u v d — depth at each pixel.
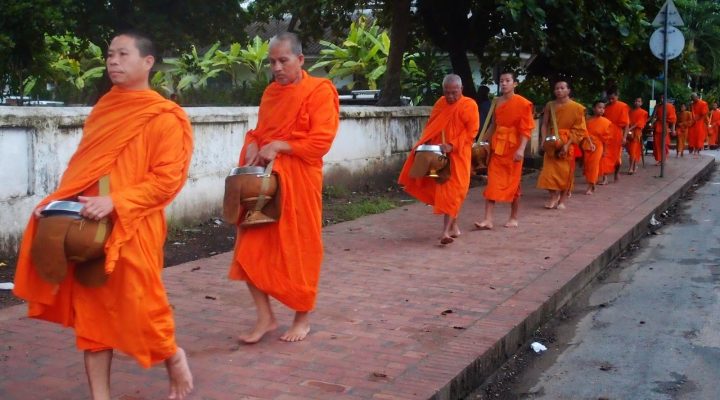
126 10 14.53
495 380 4.95
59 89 25.88
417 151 8.02
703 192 14.92
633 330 5.93
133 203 3.34
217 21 15.88
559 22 13.65
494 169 9.27
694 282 7.41
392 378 4.36
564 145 10.77
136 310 3.43
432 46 19.50
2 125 6.76
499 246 8.28
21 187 7.04
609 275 7.83
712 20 34.03
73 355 4.68
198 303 5.92
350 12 17.19
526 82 19.84
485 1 14.90
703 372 5.00
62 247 3.22
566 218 10.27
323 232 9.12
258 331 4.99
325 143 4.80
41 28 12.34
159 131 3.46
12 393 4.08
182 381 3.90
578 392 4.73
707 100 34.84
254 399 4.03
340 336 5.14
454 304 5.97
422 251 8.00
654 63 16.89
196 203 9.09
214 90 27.09
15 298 6.00
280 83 4.85
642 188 13.90
